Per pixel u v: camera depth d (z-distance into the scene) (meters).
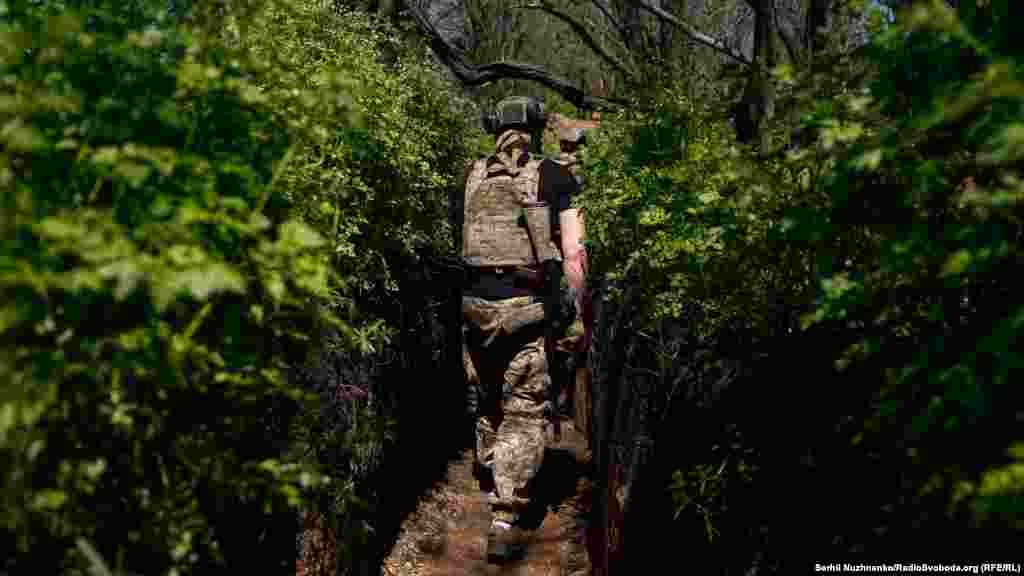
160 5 1.26
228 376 1.13
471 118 6.51
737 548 1.71
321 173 1.99
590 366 4.46
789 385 1.63
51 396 0.87
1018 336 0.87
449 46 6.82
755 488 1.69
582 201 3.45
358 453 2.66
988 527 1.04
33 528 0.95
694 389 2.17
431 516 4.09
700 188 1.93
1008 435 0.96
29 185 0.99
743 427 1.78
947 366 1.03
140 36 1.12
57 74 1.03
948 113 0.86
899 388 1.15
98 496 1.04
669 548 2.23
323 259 1.24
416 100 4.71
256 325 1.28
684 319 2.39
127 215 1.04
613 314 3.56
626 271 2.82
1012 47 0.95
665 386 2.45
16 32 0.98
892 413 1.06
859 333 1.42
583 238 3.43
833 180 1.16
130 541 1.08
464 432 5.44
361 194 2.97
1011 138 0.79
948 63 1.06
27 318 0.88
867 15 1.29
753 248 1.62
